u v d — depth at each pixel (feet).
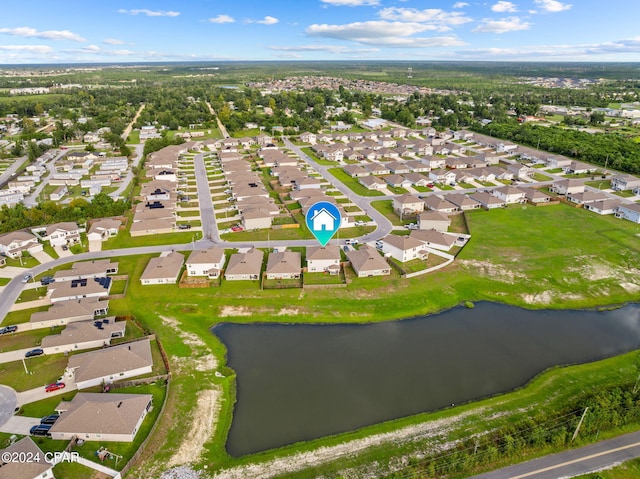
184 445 176.24
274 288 285.64
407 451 173.27
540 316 273.95
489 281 304.91
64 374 209.87
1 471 150.30
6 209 392.27
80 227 379.55
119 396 189.88
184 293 281.54
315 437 181.27
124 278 294.66
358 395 204.95
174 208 419.13
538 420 184.75
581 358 233.76
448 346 243.40
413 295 286.46
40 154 648.79
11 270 307.17
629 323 266.57
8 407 190.29
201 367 222.07
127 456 168.86
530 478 160.04
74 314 248.73
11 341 232.73
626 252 340.59
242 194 448.24
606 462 166.91
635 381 211.00
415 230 361.30
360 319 266.36
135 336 241.76
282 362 228.22
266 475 163.53
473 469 164.25
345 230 376.27
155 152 640.58
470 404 199.21
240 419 190.29
